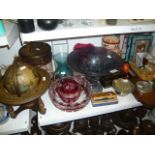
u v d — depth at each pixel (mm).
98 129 873
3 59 879
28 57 673
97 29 646
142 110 917
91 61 709
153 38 918
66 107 704
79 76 792
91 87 789
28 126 668
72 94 704
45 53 696
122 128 902
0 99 578
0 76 725
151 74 815
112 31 667
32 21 584
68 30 621
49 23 584
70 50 914
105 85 803
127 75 835
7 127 648
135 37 871
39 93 597
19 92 580
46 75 673
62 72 838
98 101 727
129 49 910
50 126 813
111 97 742
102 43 874
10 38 615
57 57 884
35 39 614
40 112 691
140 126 843
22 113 705
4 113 672
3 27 572
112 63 715
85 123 886
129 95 785
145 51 935
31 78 601
